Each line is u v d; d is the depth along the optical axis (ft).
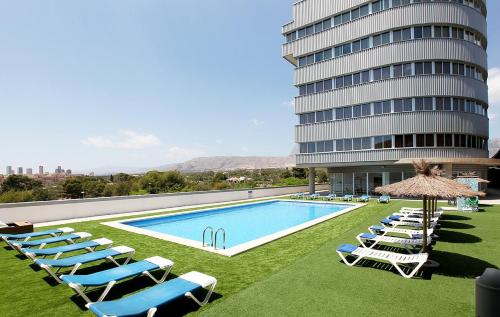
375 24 81.61
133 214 55.01
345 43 87.92
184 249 28.91
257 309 16.01
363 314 15.38
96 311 13.41
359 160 84.02
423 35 77.00
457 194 22.53
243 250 27.66
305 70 95.71
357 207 60.44
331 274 21.38
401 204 65.72
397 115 77.97
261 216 62.95
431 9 75.97
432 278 20.58
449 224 40.04
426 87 75.61
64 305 16.85
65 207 49.34
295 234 35.27
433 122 75.31
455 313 15.48
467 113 77.20
